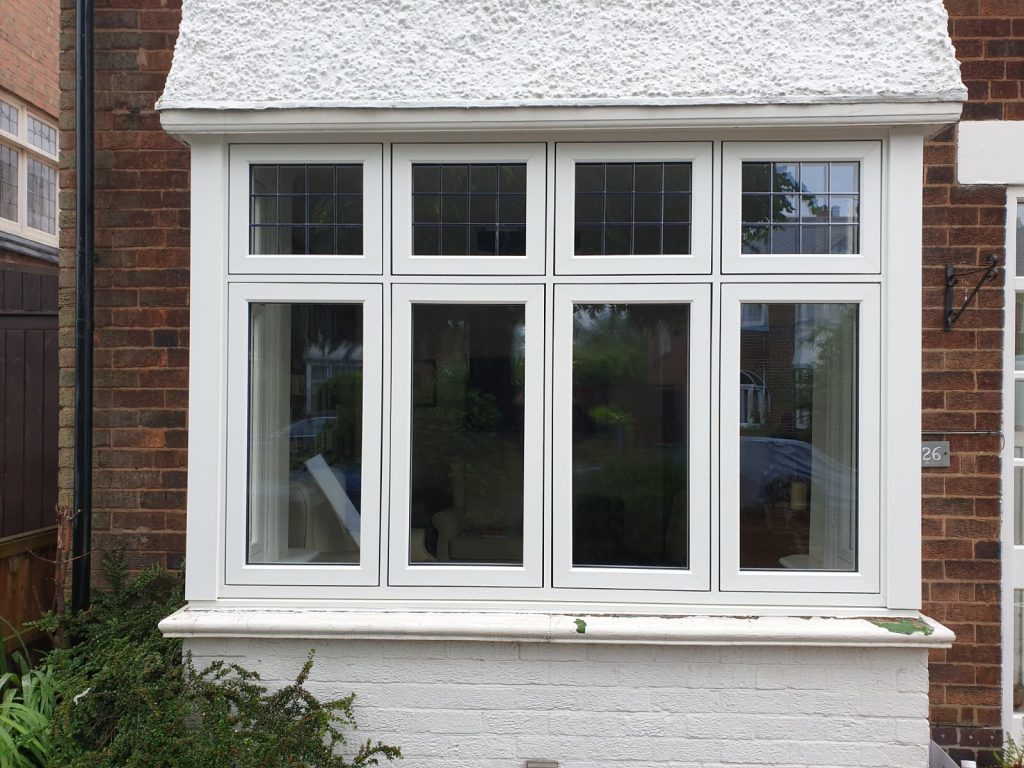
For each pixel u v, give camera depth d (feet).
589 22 9.27
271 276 9.52
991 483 11.60
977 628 11.57
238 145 9.55
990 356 11.64
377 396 9.50
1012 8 11.71
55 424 15.99
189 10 9.42
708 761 9.05
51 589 13.75
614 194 9.52
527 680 9.12
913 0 9.11
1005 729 11.55
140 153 12.01
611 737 9.08
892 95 8.87
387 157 9.53
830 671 8.98
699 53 9.18
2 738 8.93
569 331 9.46
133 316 11.94
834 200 9.39
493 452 9.54
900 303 9.12
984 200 11.69
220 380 9.43
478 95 9.18
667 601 9.28
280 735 8.46
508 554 9.48
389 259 9.53
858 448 9.27
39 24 22.45
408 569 9.40
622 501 9.46
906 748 8.91
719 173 9.36
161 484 11.91
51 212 23.39
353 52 9.33
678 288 9.37
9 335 14.83
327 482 9.62
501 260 9.49
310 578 9.41
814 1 9.17
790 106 8.98
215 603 9.37
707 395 9.34
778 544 9.38
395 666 9.18
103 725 9.21
